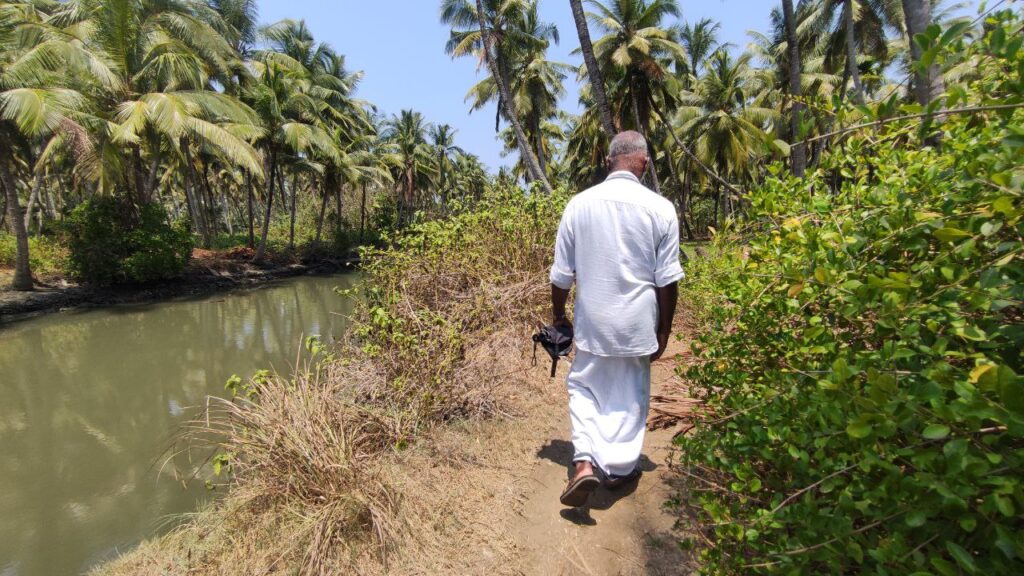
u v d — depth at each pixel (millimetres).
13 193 15070
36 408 7113
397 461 2727
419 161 37375
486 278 5051
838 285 1290
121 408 6996
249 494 2488
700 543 1955
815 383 1394
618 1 17797
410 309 3945
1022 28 1175
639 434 2172
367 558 2049
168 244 17438
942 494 944
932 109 1240
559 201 5961
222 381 8023
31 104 12578
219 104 17719
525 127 27156
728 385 1941
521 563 2000
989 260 1112
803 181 1754
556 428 3139
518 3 20641
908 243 1224
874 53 19156
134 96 16578
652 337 2078
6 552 3684
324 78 29688
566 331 2363
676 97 21531
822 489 1244
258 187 36969
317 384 2963
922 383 1029
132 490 4492
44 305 14734
